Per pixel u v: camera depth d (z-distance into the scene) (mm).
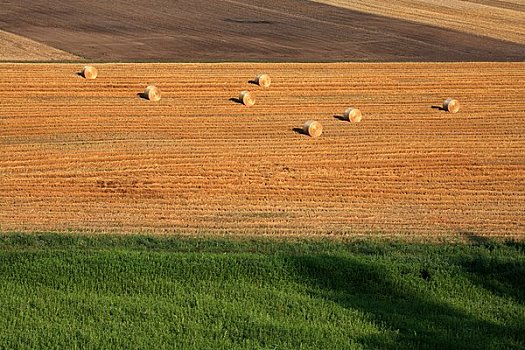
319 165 72125
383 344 42469
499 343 42969
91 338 41469
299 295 47781
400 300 48406
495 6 169500
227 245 55156
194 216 60594
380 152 76312
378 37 136250
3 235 55250
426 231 59438
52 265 50219
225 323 44031
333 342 42281
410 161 74438
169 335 42188
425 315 46438
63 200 62688
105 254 51562
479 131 85250
